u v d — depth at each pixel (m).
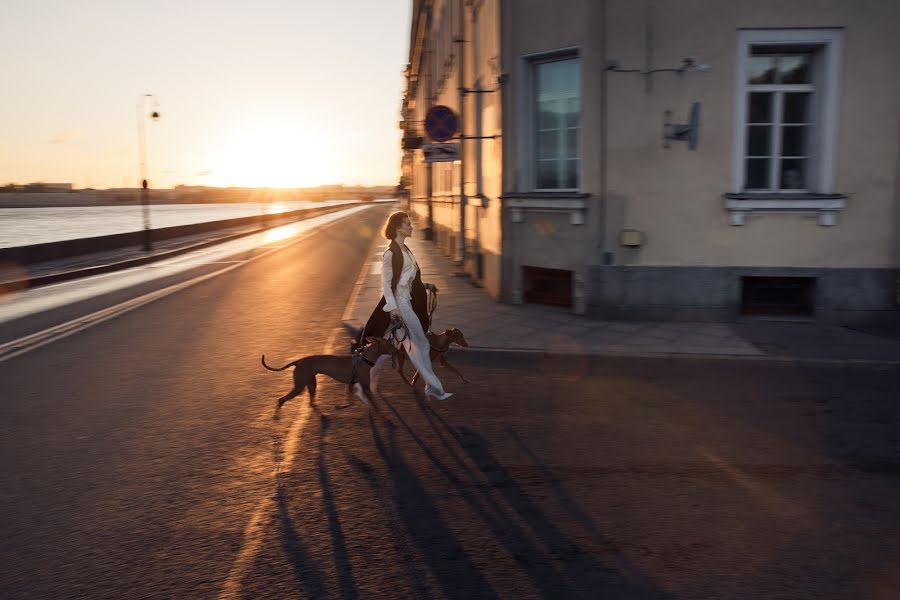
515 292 10.63
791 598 2.96
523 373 6.90
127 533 3.66
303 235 33.69
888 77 8.56
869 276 8.80
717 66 8.77
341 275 16.11
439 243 22.75
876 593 3.00
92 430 5.32
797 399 5.93
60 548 3.50
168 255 23.34
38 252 19.41
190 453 4.83
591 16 8.94
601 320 9.26
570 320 9.28
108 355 7.92
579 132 9.59
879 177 8.70
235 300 12.23
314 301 12.04
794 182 9.15
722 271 9.01
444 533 3.62
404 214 5.70
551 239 9.88
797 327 8.74
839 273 8.83
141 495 4.14
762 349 7.53
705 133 8.88
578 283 9.52
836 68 8.61
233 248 26.53
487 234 12.02
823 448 4.78
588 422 5.40
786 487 4.13
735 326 8.81
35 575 3.24
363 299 11.66
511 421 5.44
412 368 7.14
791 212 8.82
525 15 9.94
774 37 8.67
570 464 4.54
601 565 3.26
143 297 12.79
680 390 6.25
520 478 4.33
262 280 15.26
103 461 4.69
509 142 10.44
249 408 5.87
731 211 8.90
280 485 4.27
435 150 11.72
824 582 3.08
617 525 3.68
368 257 20.78
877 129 8.64
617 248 9.17
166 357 7.80
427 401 6.01
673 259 9.09
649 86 8.88
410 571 3.24
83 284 15.59
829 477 4.28
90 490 4.21
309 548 3.47
